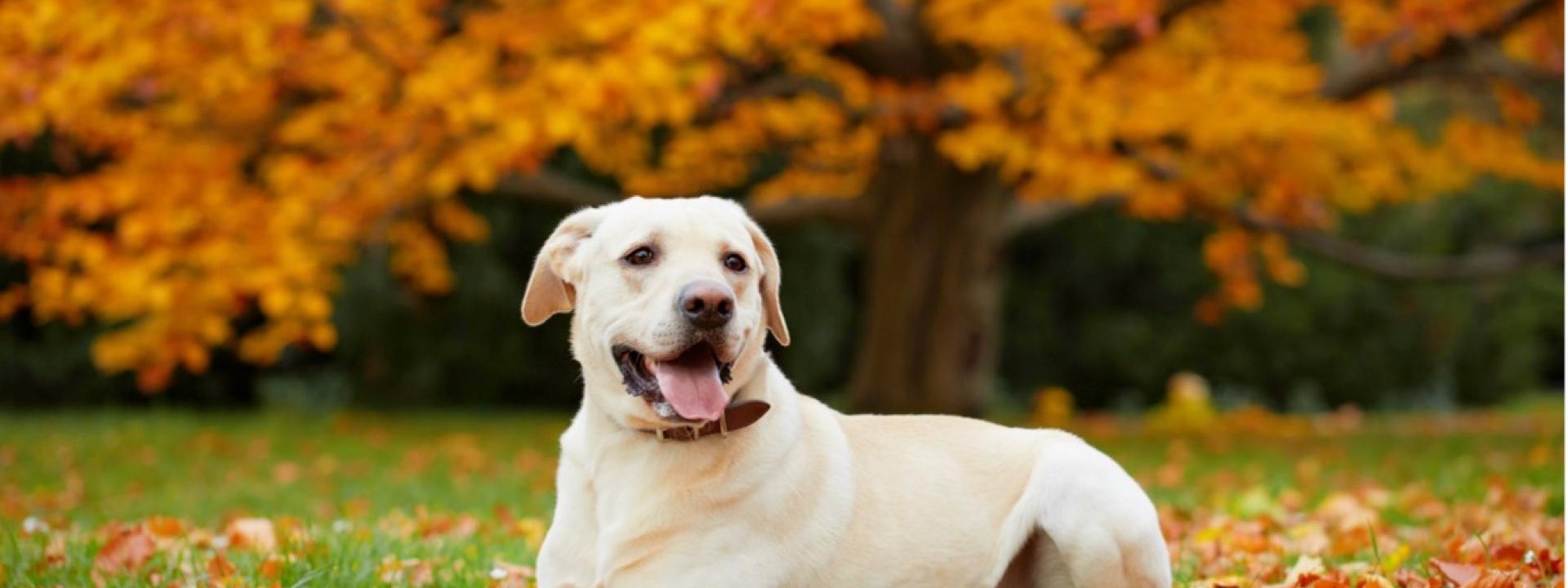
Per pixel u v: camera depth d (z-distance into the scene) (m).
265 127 10.76
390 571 4.78
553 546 3.81
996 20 10.34
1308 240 14.30
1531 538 5.20
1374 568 4.62
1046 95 10.41
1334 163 14.05
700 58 9.83
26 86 8.21
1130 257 20.02
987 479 3.95
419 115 9.38
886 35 11.26
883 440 3.97
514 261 16.72
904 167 13.02
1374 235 20.36
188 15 8.52
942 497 3.87
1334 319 20.30
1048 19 10.22
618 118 9.40
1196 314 20.12
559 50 9.21
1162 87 11.09
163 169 9.94
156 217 9.38
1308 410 20.27
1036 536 3.92
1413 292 20.66
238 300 9.67
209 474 9.91
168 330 9.57
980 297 13.10
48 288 9.72
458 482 9.20
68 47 8.56
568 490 3.82
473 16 9.33
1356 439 12.44
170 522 5.81
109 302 9.53
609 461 3.69
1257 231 14.28
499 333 16.73
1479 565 4.76
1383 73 12.12
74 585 4.57
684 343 3.41
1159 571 3.82
